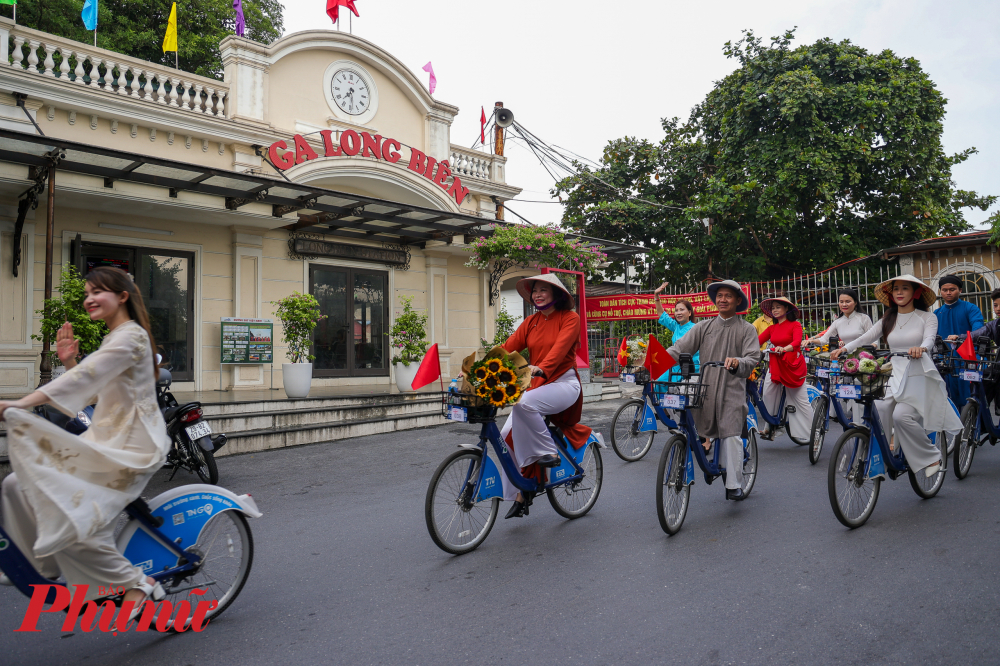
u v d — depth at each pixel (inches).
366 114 513.3
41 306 372.2
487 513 170.7
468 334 582.9
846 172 644.1
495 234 481.1
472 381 159.3
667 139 794.2
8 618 128.2
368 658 108.7
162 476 254.7
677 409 177.2
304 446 318.7
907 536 164.2
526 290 188.1
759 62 673.0
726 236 709.9
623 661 105.3
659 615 122.0
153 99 416.8
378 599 133.6
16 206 362.6
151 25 647.1
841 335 285.9
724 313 192.7
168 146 405.4
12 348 358.6
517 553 159.9
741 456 190.9
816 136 631.2
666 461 168.9
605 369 701.3
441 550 164.4
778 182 629.9
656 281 761.6
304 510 205.9
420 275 553.6
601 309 522.9
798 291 572.7
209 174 343.9
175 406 232.5
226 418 316.8
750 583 136.2
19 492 101.0
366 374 518.6
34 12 547.8
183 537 117.3
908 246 596.7
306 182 457.1
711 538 166.9
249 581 145.5
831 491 167.0
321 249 484.7
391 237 529.0
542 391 172.7
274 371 460.1
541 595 133.2
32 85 351.9
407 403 393.1
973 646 107.0
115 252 404.8
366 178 480.1
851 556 150.6
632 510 196.5
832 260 671.1
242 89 436.8
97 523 100.1
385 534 178.9
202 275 434.6
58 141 286.7
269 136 440.8
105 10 596.7
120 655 111.8
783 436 327.9
